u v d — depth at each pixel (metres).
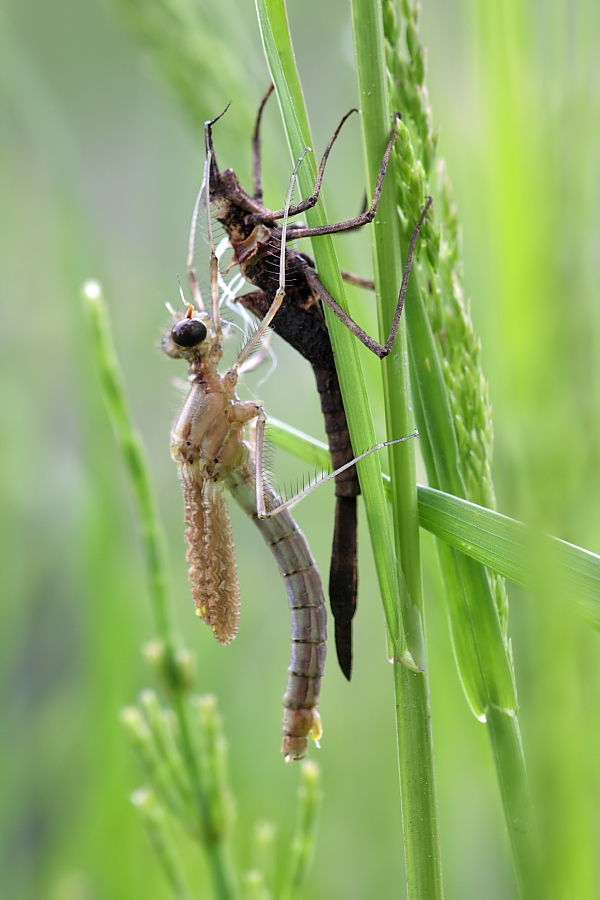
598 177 0.29
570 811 0.23
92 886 0.34
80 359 0.34
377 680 0.35
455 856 0.34
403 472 0.30
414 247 0.31
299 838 0.32
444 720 0.34
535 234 0.27
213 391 0.32
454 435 0.31
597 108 0.30
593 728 0.24
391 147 0.31
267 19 0.31
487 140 0.30
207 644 0.36
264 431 0.32
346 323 0.31
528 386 0.23
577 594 0.30
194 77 0.33
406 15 0.31
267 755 0.36
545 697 0.23
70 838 0.35
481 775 0.33
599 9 0.30
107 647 0.34
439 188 0.31
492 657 0.31
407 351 0.31
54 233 0.37
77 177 0.35
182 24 0.33
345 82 0.35
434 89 0.33
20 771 0.35
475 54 0.30
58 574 0.37
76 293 0.34
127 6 0.33
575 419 0.23
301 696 0.32
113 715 0.34
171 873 0.32
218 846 0.32
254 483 0.32
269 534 0.32
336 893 0.35
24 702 0.36
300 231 0.31
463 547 0.30
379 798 0.35
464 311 0.31
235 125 0.33
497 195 0.30
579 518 0.23
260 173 0.32
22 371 0.37
